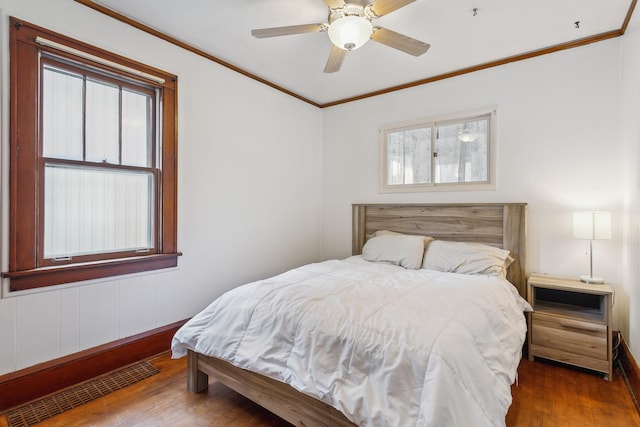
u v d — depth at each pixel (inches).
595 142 97.3
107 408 69.4
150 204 95.3
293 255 145.0
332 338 55.5
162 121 95.7
